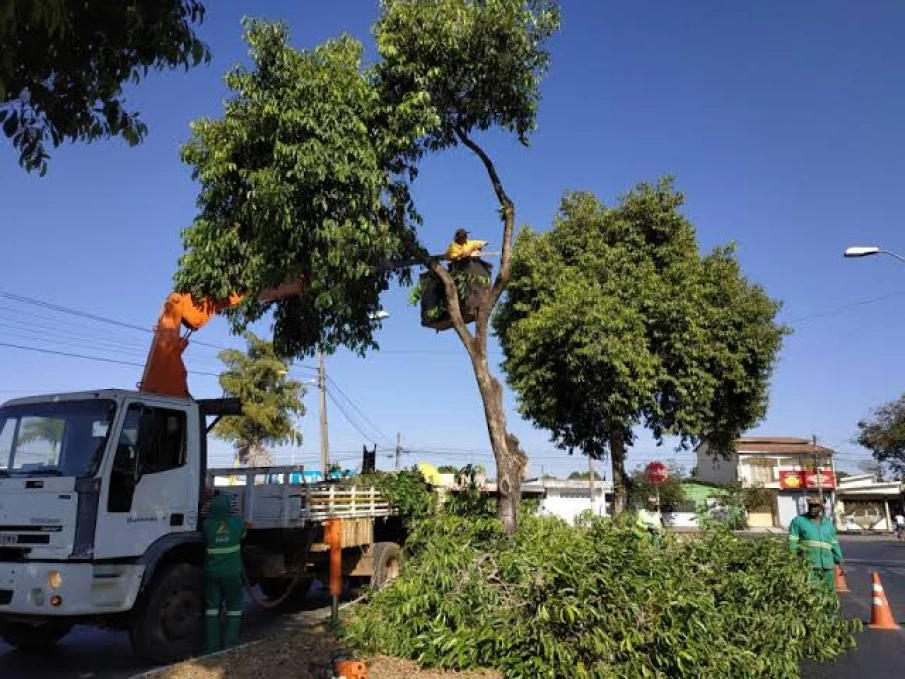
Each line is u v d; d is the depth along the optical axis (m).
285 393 38.56
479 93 9.34
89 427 8.52
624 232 20.69
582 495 59.56
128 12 5.57
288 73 7.95
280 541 11.12
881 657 9.35
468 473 11.27
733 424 21.97
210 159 8.33
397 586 7.97
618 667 6.69
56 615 7.93
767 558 9.14
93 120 6.02
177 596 8.86
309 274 8.80
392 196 9.07
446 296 10.09
